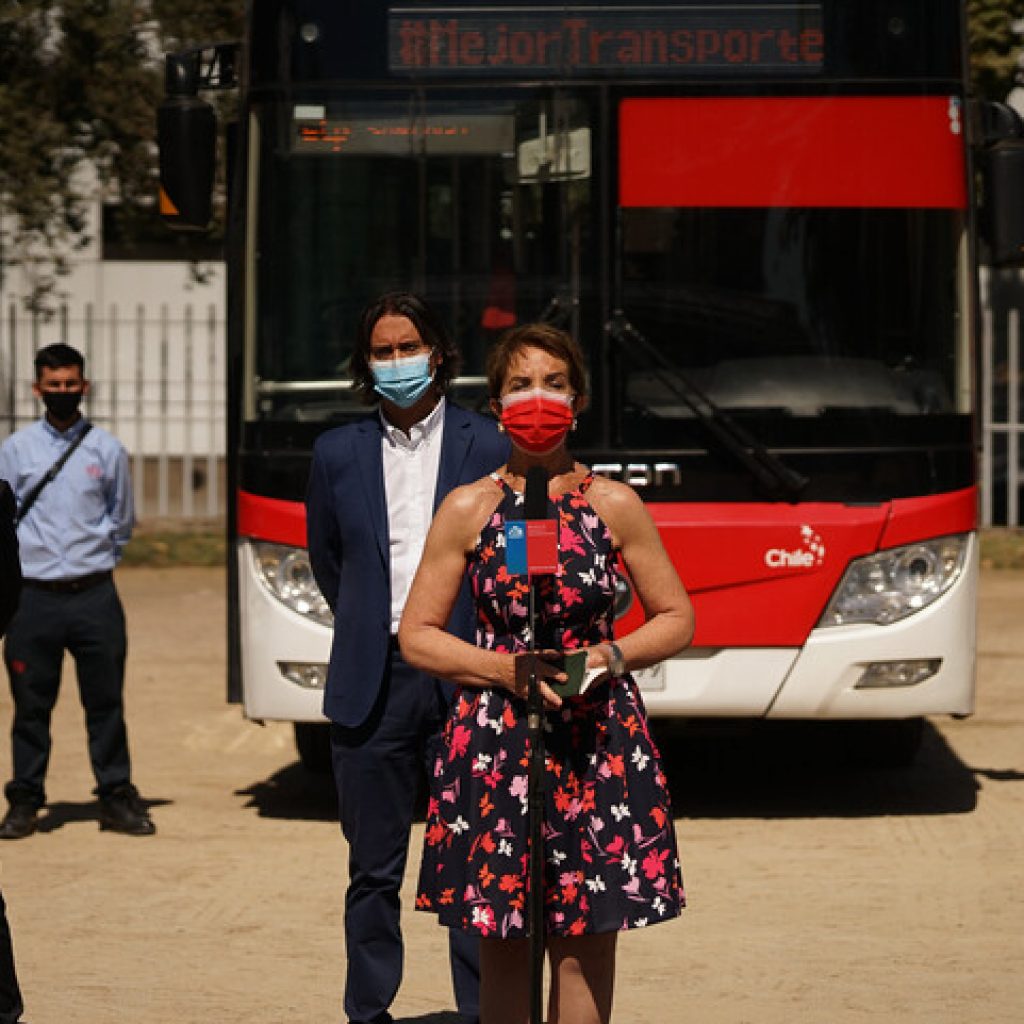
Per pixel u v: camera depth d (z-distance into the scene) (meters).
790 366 13.15
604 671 6.95
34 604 13.10
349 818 8.78
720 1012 9.16
